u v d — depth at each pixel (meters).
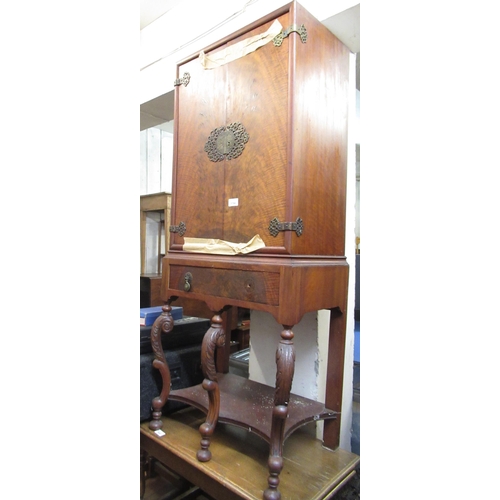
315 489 1.03
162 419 1.48
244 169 1.15
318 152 1.13
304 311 1.03
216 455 1.19
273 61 1.08
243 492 1.01
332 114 1.21
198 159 1.32
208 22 1.82
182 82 1.41
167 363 1.51
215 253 1.23
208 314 2.43
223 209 1.22
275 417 0.98
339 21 1.34
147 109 2.35
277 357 0.99
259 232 1.10
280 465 0.97
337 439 1.25
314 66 1.11
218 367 1.67
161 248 3.24
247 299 1.10
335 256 1.22
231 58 1.21
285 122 1.04
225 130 1.22
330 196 1.19
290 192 1.03
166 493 1.58
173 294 1.36
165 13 2.06
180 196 1.39
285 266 1.00
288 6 1.06
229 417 1.16
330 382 1.25
